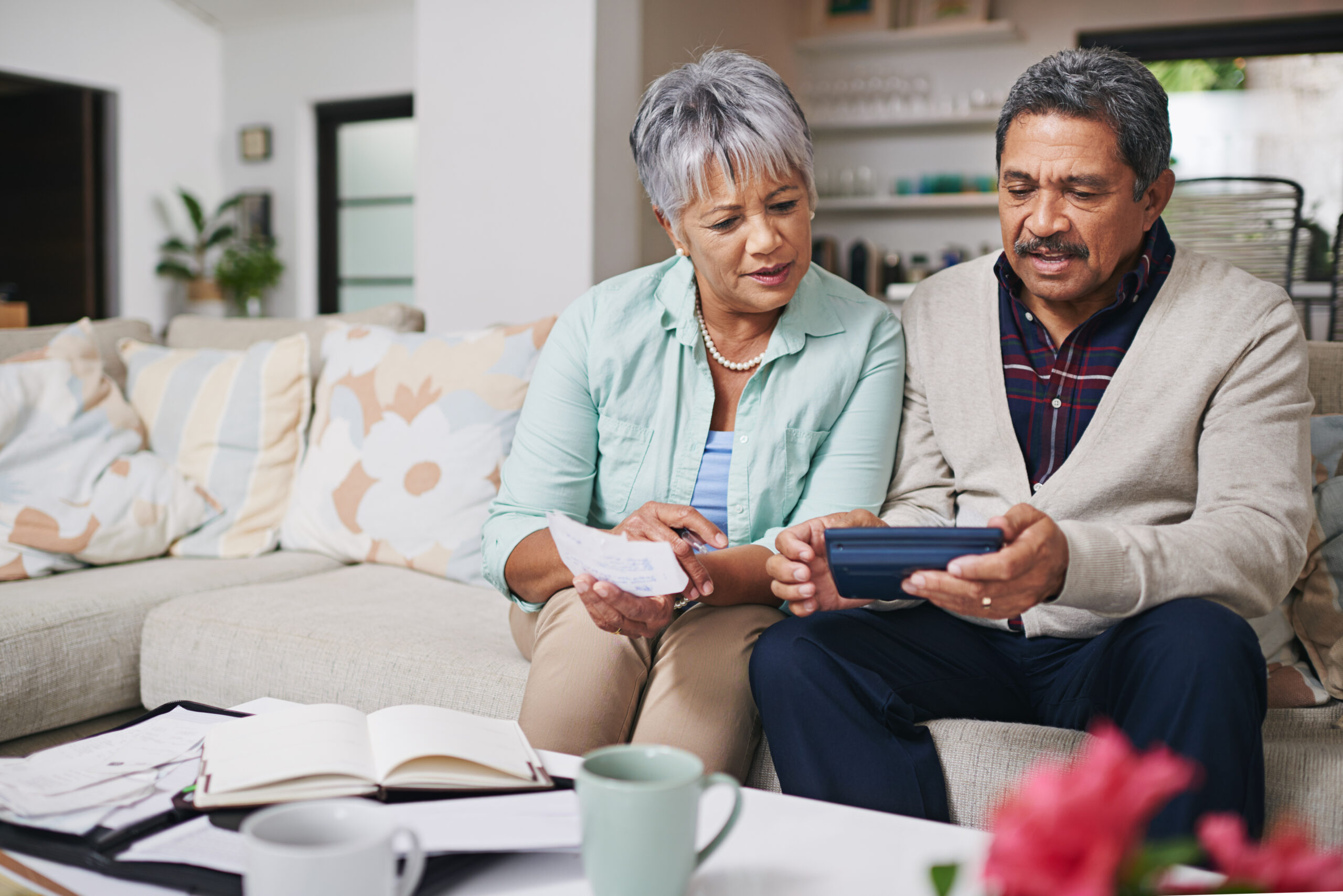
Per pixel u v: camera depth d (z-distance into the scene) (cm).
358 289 644
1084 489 118
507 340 186
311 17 629
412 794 79
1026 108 115
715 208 118
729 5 455
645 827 61
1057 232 115
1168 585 97
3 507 174
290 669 141
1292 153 487
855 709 106
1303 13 475
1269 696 114
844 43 523
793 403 129
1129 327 121
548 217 370
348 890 55
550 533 124
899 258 512
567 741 110
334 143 640
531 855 76
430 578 176
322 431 195
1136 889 39
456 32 384
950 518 128
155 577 171
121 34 611
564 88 362
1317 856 38
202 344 231
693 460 131
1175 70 502
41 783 80
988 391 127
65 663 149
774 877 71
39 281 624
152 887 70
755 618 119
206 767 80
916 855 74
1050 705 118
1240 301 117
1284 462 109
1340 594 121
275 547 196
